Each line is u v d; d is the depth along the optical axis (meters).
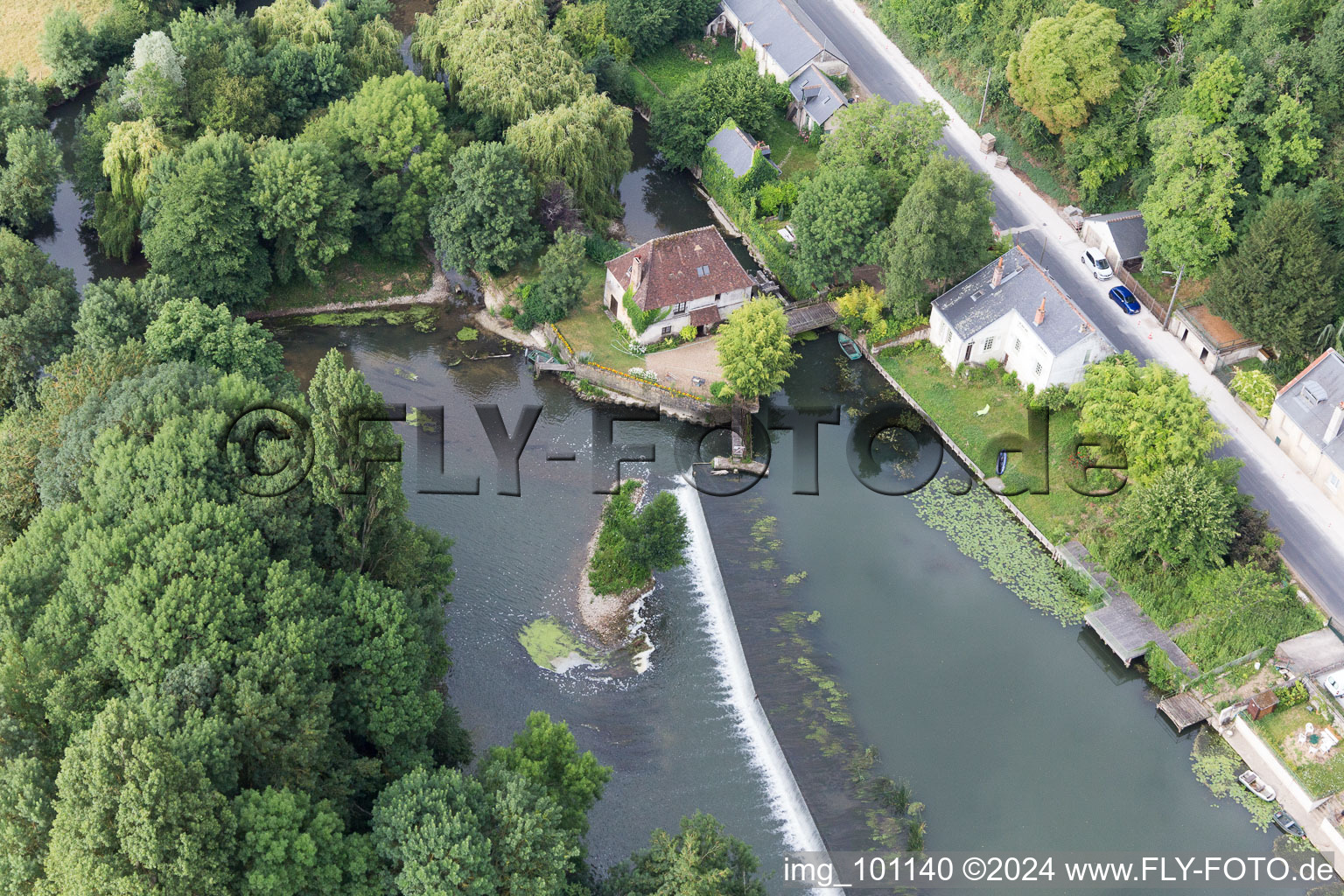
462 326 143.38
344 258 147.38
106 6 190.62
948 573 115.44
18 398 119.69
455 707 102.00
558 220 143.12
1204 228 130.12
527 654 107.50
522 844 77.88
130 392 101.19
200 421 96.50
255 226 137.25
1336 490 116.00
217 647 83.00
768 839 94.62
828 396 133.75
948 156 157.88
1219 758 100.44
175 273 133.50
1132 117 144.38
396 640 88.50
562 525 119.81
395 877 77.44
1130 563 111.88
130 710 75.25
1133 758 100.75
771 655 107.94
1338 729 99.06
